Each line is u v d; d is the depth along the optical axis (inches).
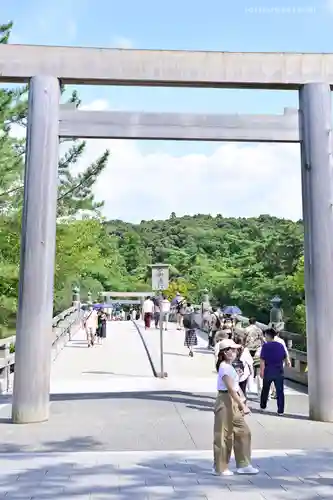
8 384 454.9
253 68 358.3
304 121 357.1
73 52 350.0
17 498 182.4
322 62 361.4
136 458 238.7
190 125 351.3
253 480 205.5
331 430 299.9
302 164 357.7
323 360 330.0
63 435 284.7
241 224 4069.9
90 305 1396.4
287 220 1603.1
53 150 341.4
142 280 2536.9
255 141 357.4
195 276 2219.5
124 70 351.6
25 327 322.0
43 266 328.8
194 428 301.1
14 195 629.0
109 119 347.9
